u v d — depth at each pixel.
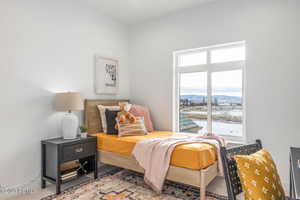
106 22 3.59
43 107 2.68
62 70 2.91
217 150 2.38
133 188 2.51
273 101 2.63
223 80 3.15
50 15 2.76
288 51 2.54
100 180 2.77
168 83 3.57
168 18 3.56
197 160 2.10
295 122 2.50
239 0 2.88
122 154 2.73
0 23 2.29
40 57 2.65
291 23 2.53
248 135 2.79
